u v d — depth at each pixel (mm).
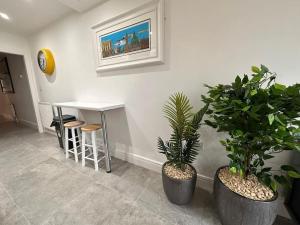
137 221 1242
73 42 2412
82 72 2441
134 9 1624
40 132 3719
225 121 1006
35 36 3066
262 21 1118
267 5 1084
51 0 2012
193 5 1345
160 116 1770
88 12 2082
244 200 940
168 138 1771
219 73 1345
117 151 2307
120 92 2059
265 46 1140
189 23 1395
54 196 1522
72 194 1547
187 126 1248
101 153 2473
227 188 1039
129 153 2176
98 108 1725
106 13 1896
